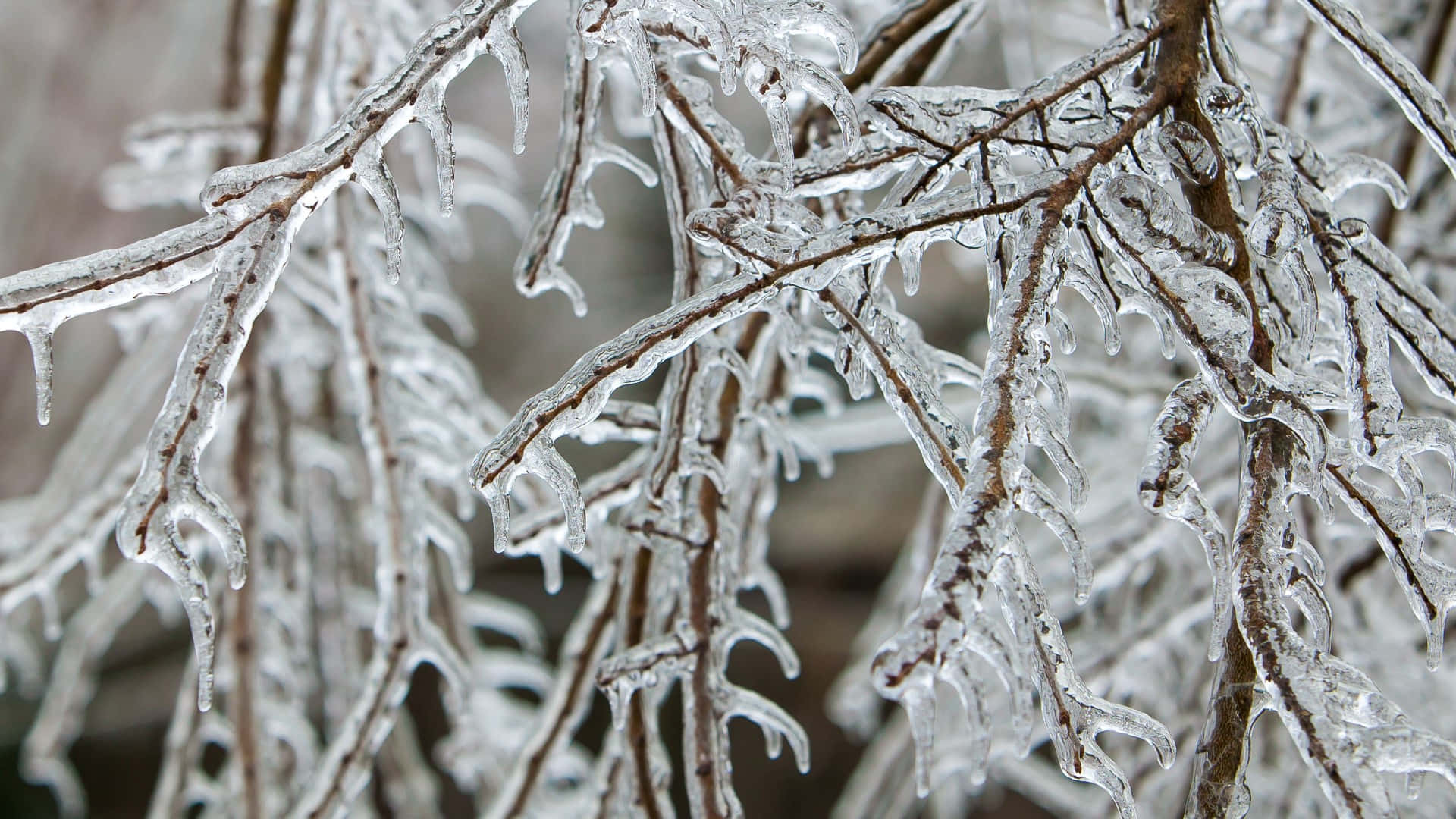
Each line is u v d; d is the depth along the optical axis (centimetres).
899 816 180
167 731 343
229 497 138
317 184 88
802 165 91
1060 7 186
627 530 99
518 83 89
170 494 87
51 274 86
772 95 88
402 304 131
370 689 110
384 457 112
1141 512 142
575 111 96
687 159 96
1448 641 129
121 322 156
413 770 189
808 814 343
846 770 346
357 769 109
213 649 88
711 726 98
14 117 344
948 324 348
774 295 88
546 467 88
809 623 368
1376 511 87
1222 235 88
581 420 88
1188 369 134
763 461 111
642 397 363
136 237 368
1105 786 85
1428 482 129
